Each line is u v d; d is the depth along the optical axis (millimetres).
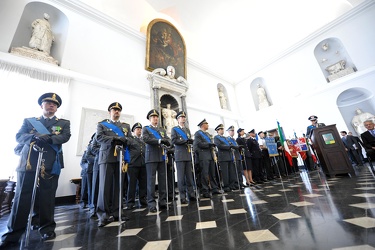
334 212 1496
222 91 11125
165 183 2635
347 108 7957
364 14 7242
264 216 1643
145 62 6832
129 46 6648
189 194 2916
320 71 8344
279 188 3219
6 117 3803
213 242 1192
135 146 3197
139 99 6230
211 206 2344
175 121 6953
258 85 11133
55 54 5238
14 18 4562
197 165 4004
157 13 8094
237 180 3893
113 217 2117
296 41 9164
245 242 1133
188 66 9164
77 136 4477
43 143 1772
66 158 4191
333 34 8023
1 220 2812
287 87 9508
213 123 9164
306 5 8523
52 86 4477
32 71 4316
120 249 1237
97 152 2666
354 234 1038
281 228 1296
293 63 9352
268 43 10094
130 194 2953
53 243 1479
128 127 2520
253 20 8953
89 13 5832
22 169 1663
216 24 8820
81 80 5016
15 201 1604
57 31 5500
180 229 1544
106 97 5418
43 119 1906
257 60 10727
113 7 6719
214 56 10711
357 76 7188
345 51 7938
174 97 7395
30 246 1442
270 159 5340
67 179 4102
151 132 2771
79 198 4082
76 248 1326
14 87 4020
